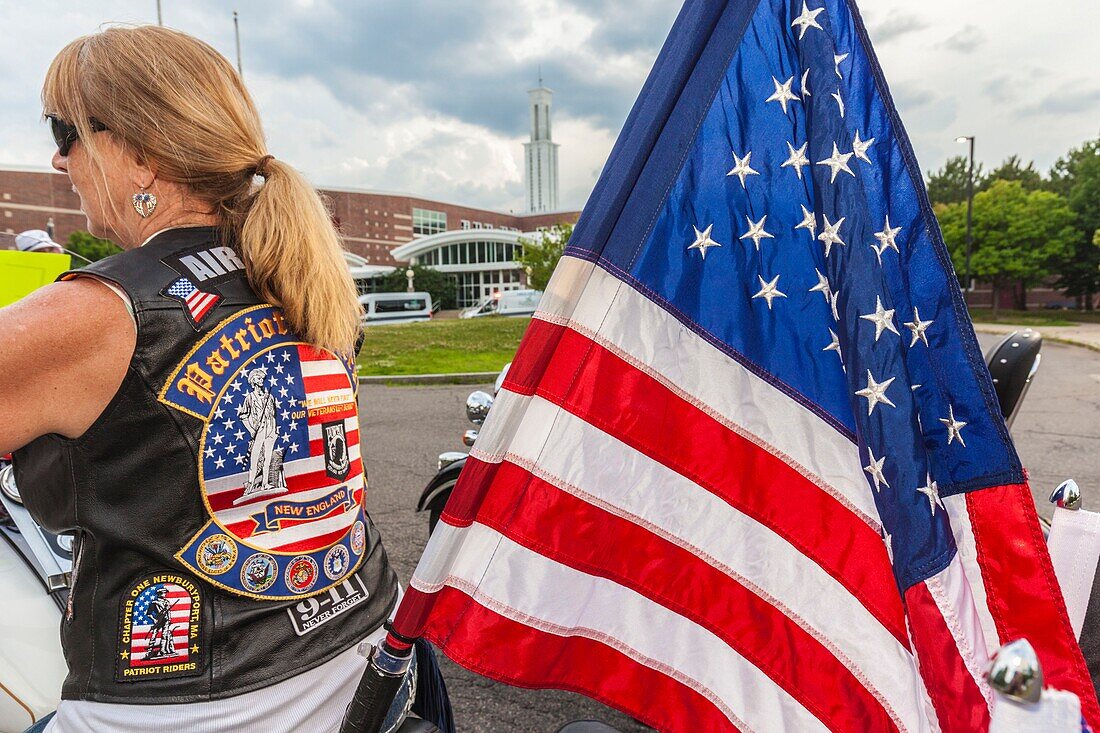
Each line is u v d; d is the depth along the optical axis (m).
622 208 1.03
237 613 0.96
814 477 1.06
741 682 1.09
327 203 1.23
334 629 1.06
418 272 58.53
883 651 1.04
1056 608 1.01
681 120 1.02
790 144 1.04
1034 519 1.03
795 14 1.02
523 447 1.05
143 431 0.89
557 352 1.04
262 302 1.02
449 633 1.06
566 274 1.03
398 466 5.93
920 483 1.00
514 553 1.06
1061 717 0.60
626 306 1.04
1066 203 40.69
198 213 1.06
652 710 1.11
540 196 153.50
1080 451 6.23
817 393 1.06
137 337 0.88
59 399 0.84
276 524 1.00
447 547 1.03
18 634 1.70
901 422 1.00
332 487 1.08
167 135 0.98
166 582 0.93
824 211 1.02
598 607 1.09
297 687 1.00
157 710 0.92
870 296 1.00
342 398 1.12
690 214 1.04
